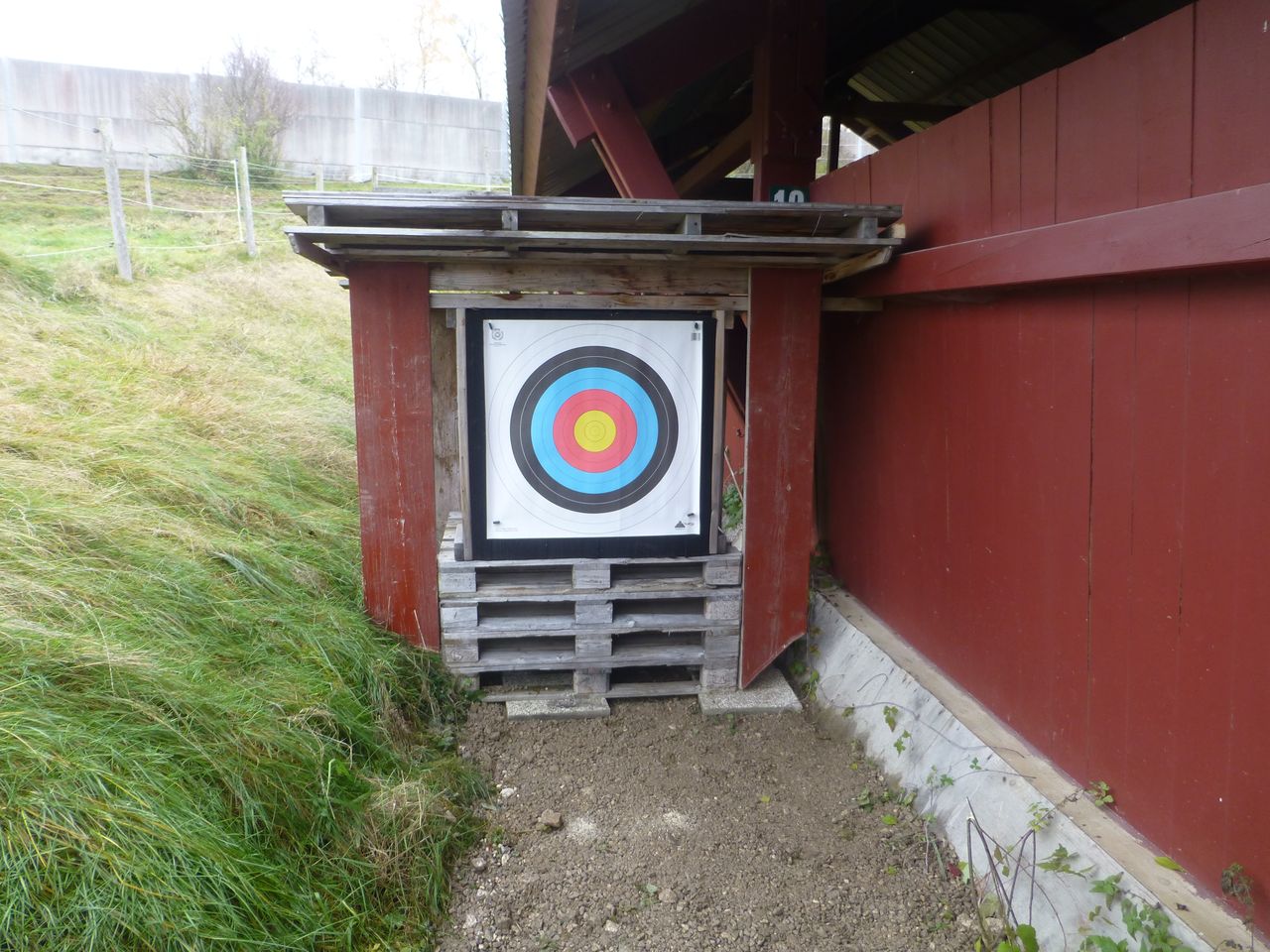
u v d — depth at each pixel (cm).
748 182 770
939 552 351
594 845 312
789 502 405
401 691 371
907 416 377
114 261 977
